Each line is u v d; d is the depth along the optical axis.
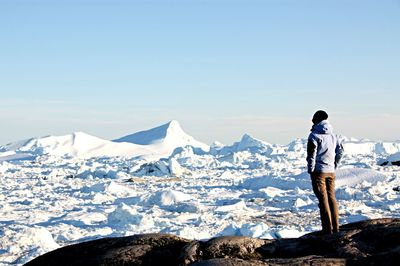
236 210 30.28
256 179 52.56
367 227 6.47
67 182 65.94
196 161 106.50
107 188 47.88
